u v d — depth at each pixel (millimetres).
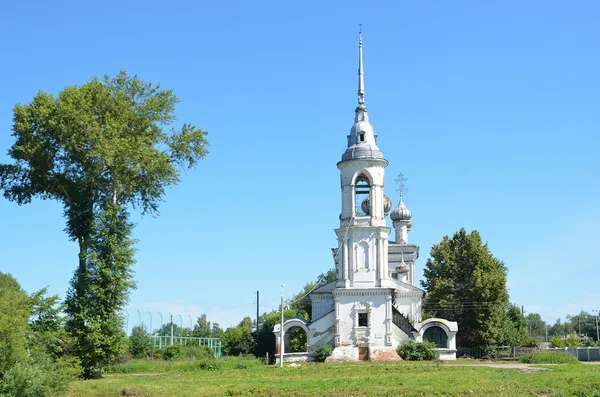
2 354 43750
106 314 63031
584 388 44156
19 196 71438
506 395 40625
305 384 49875
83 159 67188
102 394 46156
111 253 64375
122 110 67375
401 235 124750
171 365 77875
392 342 89312
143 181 71188
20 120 67250
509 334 106188
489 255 104000
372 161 94000
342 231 93375
